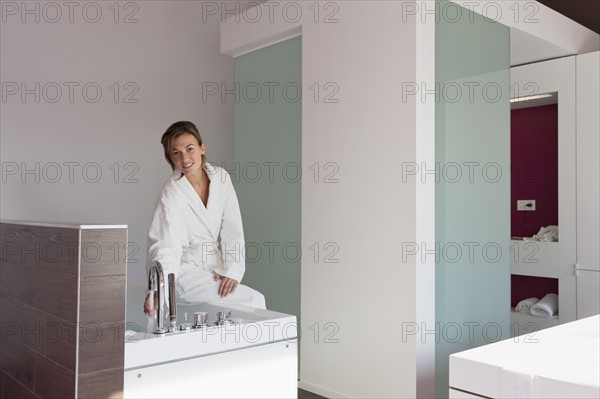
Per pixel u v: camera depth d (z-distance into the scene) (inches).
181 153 94.7
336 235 124.4
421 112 110.0
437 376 112.7
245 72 154.6
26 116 143.4
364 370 117.6
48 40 147.0
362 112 119.4
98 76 156.1
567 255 160.6
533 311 167.3
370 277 116.9
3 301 82.4
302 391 129.9
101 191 156.3
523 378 42.6
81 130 152.8
